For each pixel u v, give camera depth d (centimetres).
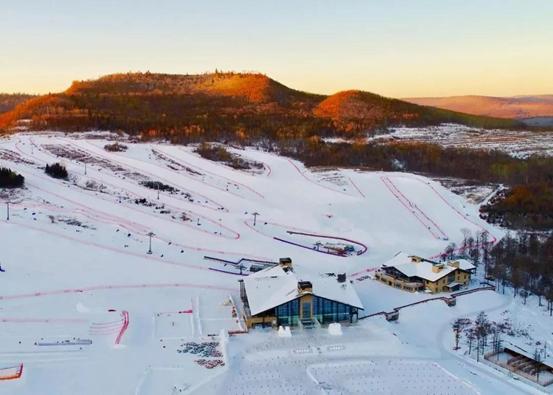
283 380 7994
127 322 9656
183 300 10912
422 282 11812
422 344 9312
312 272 12600
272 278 10575
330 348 8944
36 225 13625
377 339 9288
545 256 12938
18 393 7388
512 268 12419
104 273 11806
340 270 13250
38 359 8300
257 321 9694
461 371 8350
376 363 8519
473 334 9519
